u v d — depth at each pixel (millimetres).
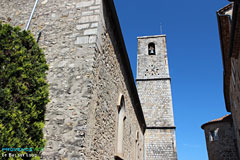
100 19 5375
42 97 3660
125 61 8258
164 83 18438
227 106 16484
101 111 4930
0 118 3072
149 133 15883
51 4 6008
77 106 4125
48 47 5156
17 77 3516
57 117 4086
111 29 6484
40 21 5746
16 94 3414
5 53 3572
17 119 3195
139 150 12453
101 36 5363
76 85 4391
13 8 6387
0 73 3375
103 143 4938
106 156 5164
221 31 8836
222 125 18859
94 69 4648
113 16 6254
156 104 17375
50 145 3801
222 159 17656
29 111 3426
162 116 16641
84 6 5613
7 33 3727
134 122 11055
